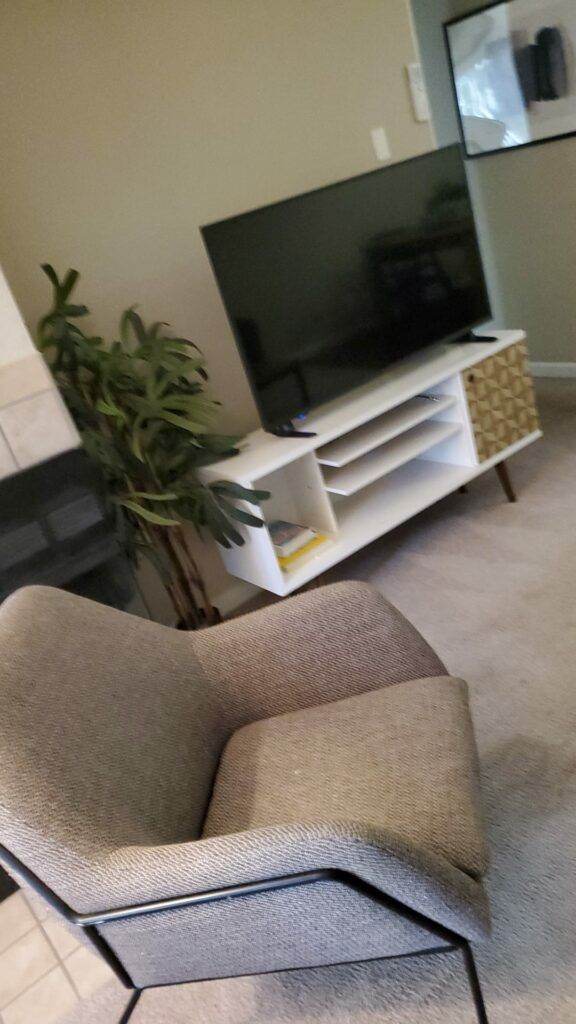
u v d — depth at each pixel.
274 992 1.38
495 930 1.32
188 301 2.51
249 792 1.26
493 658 2.00
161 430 2.24
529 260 3.68
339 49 2.75
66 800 1.03
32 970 1.57
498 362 2.67
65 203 2.21
